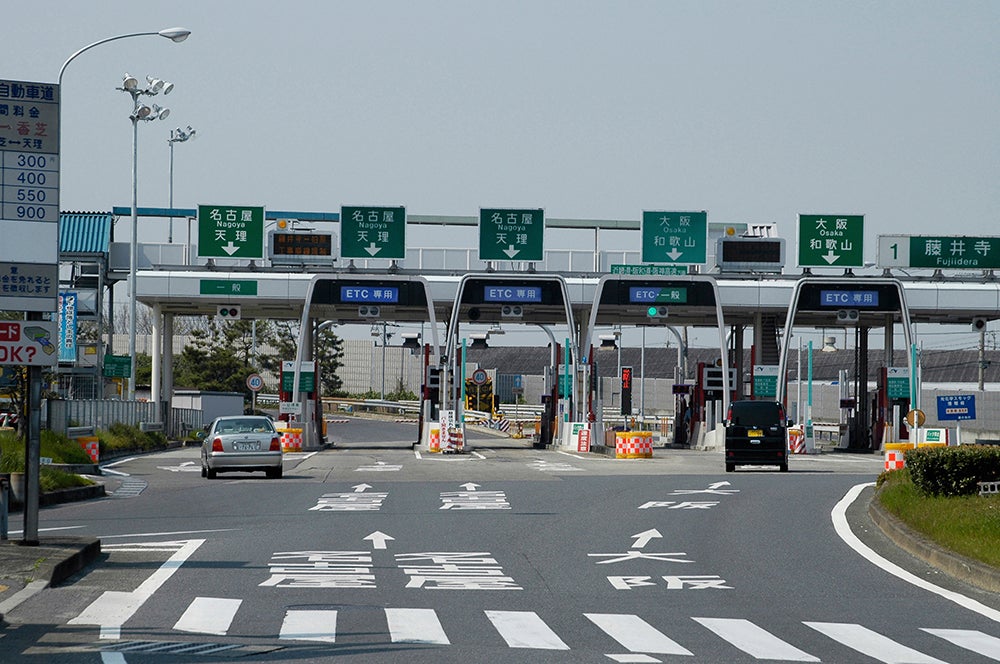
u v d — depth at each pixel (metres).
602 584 23.97
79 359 108.12
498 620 19.78
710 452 88.44
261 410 162.00
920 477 35.50
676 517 36.53
